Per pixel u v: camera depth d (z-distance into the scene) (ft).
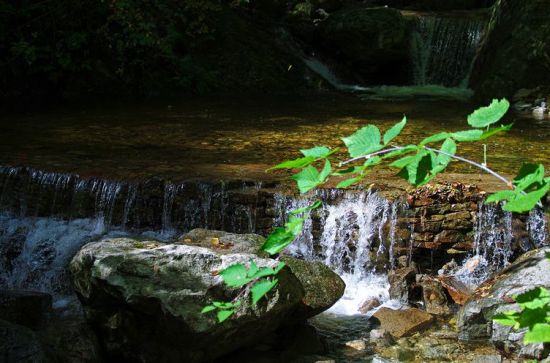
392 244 17.85
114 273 12.84
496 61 39.17
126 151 23.39
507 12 41.45
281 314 13.41
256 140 26.02
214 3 45.19
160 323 12.64
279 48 45.55
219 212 18.79
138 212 19.17
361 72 48.34
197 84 41.04
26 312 14.67
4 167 20.39
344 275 18.12
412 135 27.50
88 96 38.24
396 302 16.63
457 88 45.44
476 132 5.50
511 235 17.44
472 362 13.47
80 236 18.92
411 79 48.24
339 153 23.26
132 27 39.68
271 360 13.46
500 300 14.35
